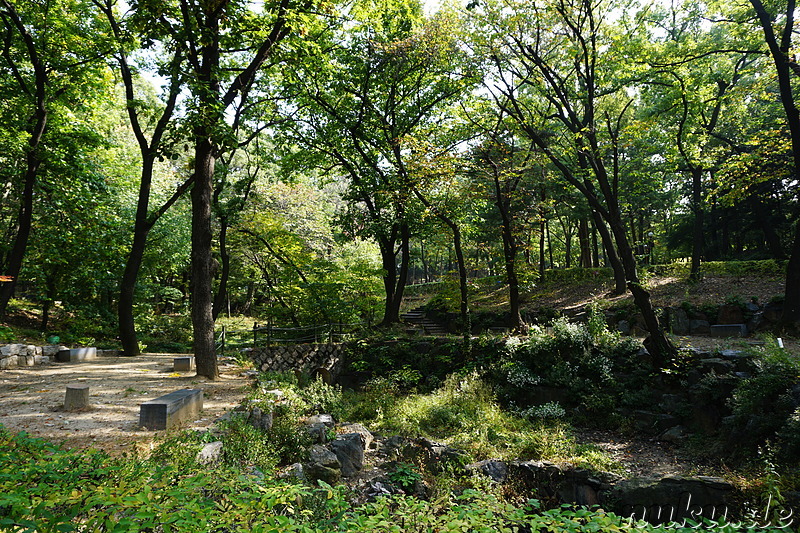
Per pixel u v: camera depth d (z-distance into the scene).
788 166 18.50
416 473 8.66
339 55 18.81
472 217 21.44
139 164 21.59
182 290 31.19
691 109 18.09
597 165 14.45
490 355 16.19
